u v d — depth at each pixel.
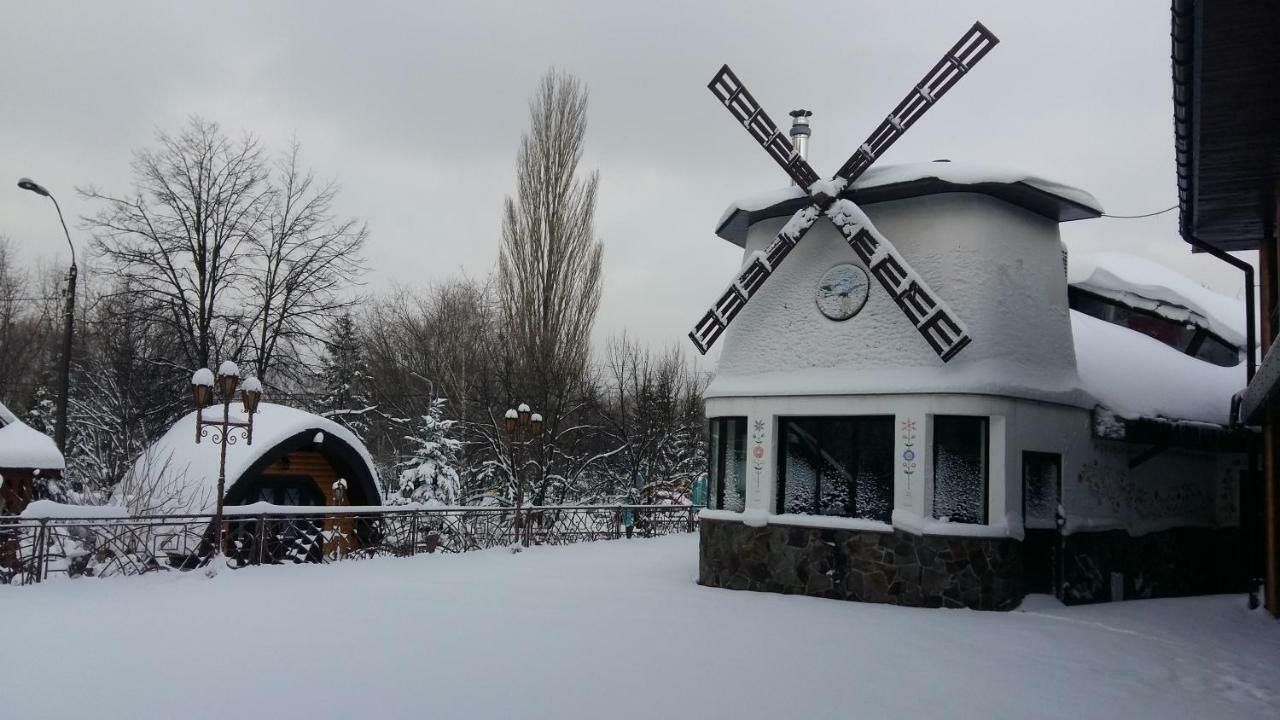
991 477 12.93
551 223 26.98
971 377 12.89
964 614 12.29
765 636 10.35
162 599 11.53
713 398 15.21
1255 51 7.89
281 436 16.27
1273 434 13.49
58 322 39.25
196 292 26.06
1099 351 17.05
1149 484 15.97
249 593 12.23
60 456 15.21
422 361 38.94
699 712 7.20
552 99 27.36
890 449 13.59
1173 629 12.02
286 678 7.79
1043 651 10.11
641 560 18.00
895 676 8.63
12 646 8.62
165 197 25.41
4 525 12.55
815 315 14.51
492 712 6.99
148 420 28.19
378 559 16.52
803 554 13.82
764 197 15.16
